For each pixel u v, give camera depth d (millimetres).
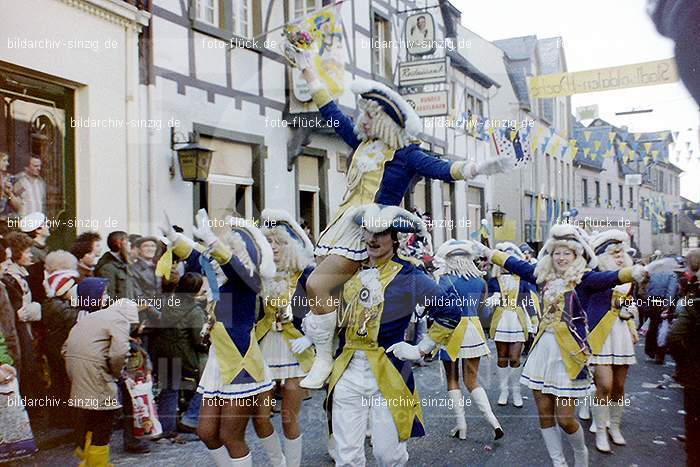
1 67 4402
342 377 2553
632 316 3498
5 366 3246
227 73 3604
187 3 4199
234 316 2861
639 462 2873
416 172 2486
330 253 2555
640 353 3682
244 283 2859
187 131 3828
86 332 3174
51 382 3438
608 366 3338
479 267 3262
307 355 3078
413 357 2490
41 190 4516
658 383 3389
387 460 2537
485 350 3367
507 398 3730
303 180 3012
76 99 4566
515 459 2967
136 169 4203
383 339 2520
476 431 3275
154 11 4406
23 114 4527
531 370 3059
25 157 4496
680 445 2928
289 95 3070
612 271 3062
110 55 4500
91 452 3123
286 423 3068
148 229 3994
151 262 3447
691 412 2912
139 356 3365
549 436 2963
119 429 3402
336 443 2539
